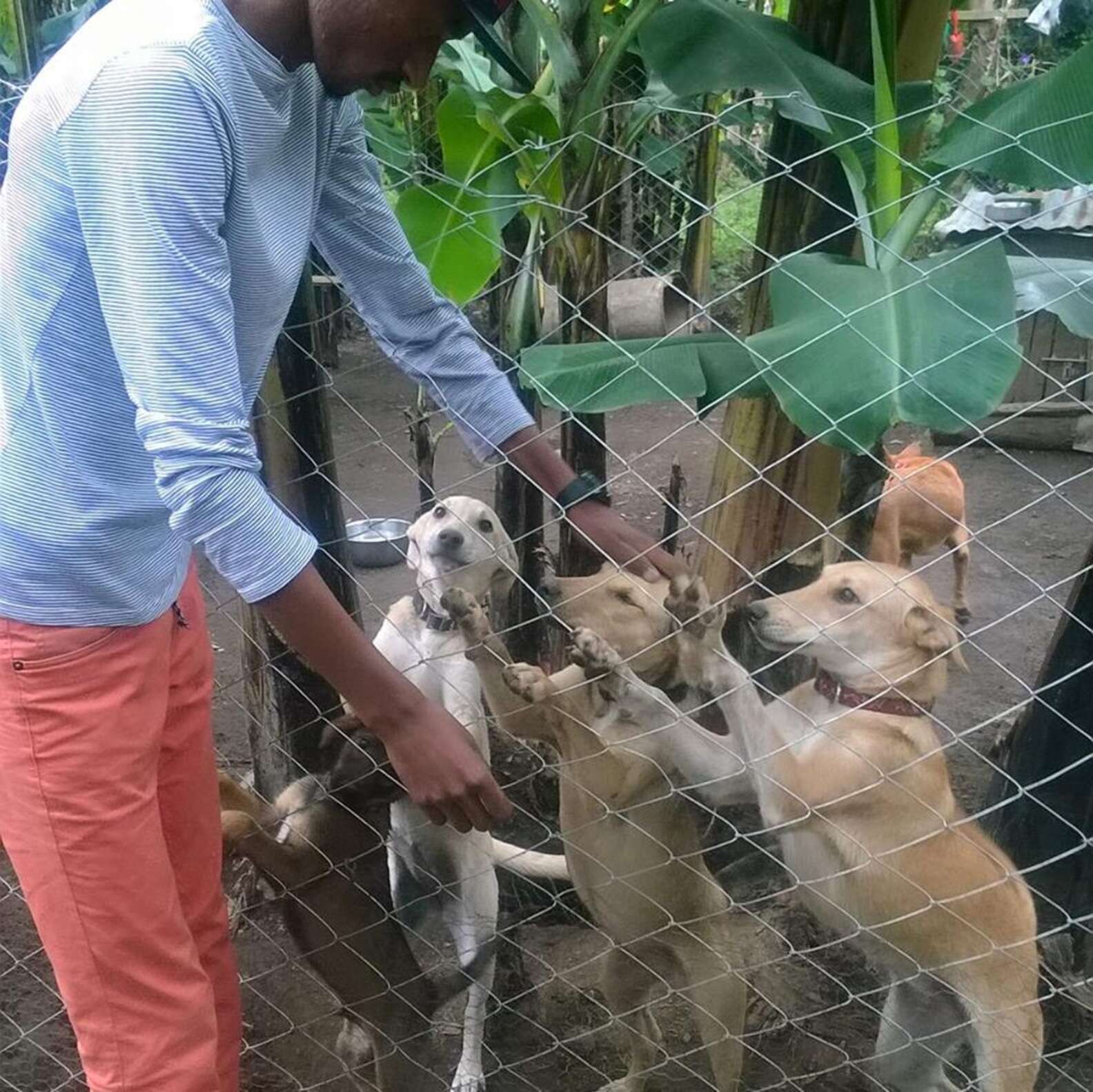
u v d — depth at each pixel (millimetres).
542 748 3217
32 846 1616
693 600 2002
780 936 2379
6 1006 2680
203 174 1274
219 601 4797
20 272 1415
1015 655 4500
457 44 3031
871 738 2135
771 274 1776
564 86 2561
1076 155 1761
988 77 5035
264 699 2826
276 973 2760
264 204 1432
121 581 1555
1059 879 2729
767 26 2295
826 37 2367
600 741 2156
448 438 7195
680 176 4258
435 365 1912
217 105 1285
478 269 2936
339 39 1363
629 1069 2443
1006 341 1544
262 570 1313
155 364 1260
